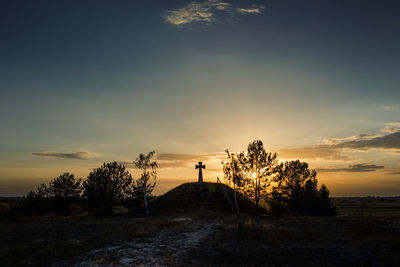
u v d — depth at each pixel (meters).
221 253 13.64
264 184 33.09
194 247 15.25
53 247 14.51
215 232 19.94
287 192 34.59
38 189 40.22
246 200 43.34
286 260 11.95
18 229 22.08
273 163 33.22
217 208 40.81
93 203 37.84
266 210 40.72
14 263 11.59
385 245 13.87
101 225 24.62
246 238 17.12
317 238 16.42
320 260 11.83
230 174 34.47
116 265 11.84
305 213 33.25
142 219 31.58
